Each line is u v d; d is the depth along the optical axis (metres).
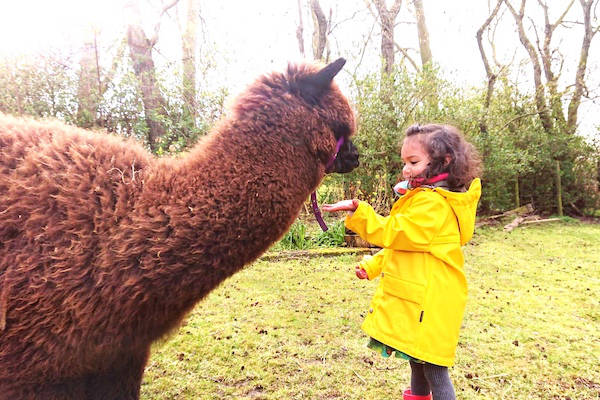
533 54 11.27
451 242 1.88
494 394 2.39
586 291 4.33
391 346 1.84
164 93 6.90
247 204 1.46
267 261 5.47
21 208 1.33
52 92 6.36
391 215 1.97
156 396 2.34
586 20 10.38
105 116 6.69
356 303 3.85
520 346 3.00
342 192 7.81
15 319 1.28
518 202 10.52
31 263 1.29
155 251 1.35
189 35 10.34
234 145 1.52
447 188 1.99
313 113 1.61
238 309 3.67
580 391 2.43
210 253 1.41
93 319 1.33
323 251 5.82
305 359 2.78
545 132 10.37
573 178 10.53
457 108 8.07
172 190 1.43
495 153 8.53
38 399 1.39
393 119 7.16
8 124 1.52
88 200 1.37
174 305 1.43
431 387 1.88
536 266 5.43
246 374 2.58
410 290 1.84
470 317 3.55
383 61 7.60
